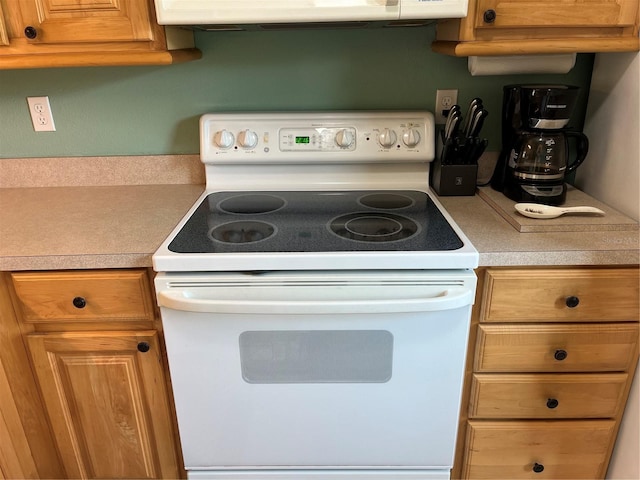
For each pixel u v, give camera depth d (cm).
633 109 128
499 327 121
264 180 159
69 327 124
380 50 154
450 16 118
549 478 140
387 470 131
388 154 153
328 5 117
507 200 140
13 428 131
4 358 125
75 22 122
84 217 136
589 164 152
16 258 114
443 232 121
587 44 125
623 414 133
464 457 138
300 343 115
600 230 122
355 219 131
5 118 161
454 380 118
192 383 120
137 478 142
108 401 131
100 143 163
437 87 157
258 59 155
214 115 154
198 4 118
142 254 113
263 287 109
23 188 164
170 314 112
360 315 111
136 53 127
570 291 117
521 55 143
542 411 131
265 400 121
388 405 121
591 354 124
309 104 160
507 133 144
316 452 127
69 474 141
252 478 133
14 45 127
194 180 166
